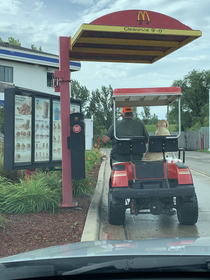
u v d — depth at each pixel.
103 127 37.94
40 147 7.36
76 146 6.05
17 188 6.02
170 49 7.14
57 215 5.68
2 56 23.95
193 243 2.12
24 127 6.92
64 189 6.23
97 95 47.62
